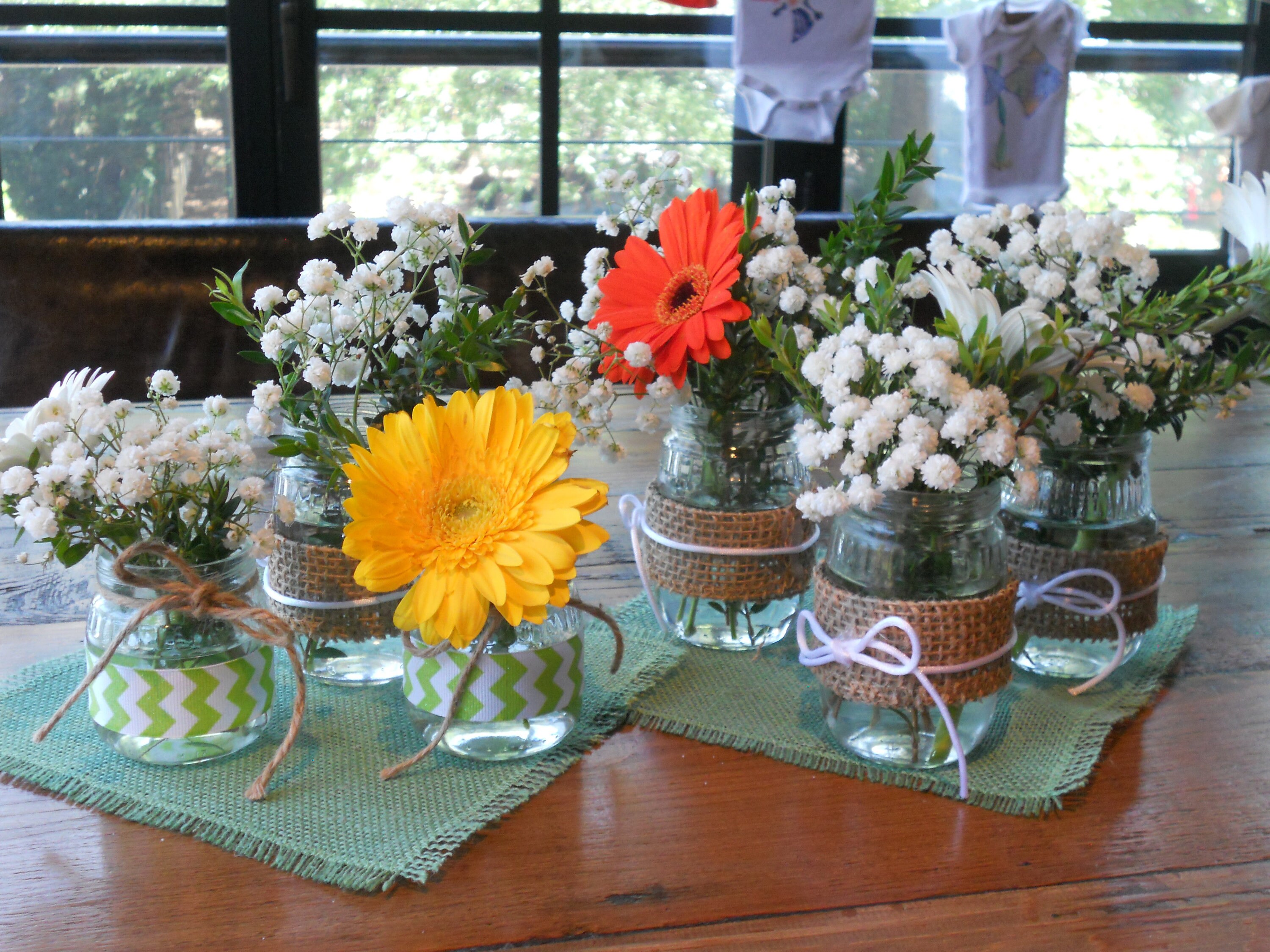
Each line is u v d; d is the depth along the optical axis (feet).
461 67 11.89
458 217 2.39
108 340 7.07
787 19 11.11
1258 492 4.17
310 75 11.51
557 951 1.75
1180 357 2.52
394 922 1.82
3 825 2.07
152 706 2.19
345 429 2.28
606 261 2.81
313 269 2.31
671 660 2.77
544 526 2.06
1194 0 12.69
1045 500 2.63
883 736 2.28
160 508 2.10
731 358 2.64
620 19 11.92
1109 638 2.62
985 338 2.03
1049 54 11.42
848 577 2.28
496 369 2.31
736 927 1.81
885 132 12.63
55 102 11.37
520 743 2.30
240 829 2.05
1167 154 13.19
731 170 12.61
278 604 2.57
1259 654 2.86
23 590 3.16
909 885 1.93
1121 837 2.08
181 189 11.91
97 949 1.74
